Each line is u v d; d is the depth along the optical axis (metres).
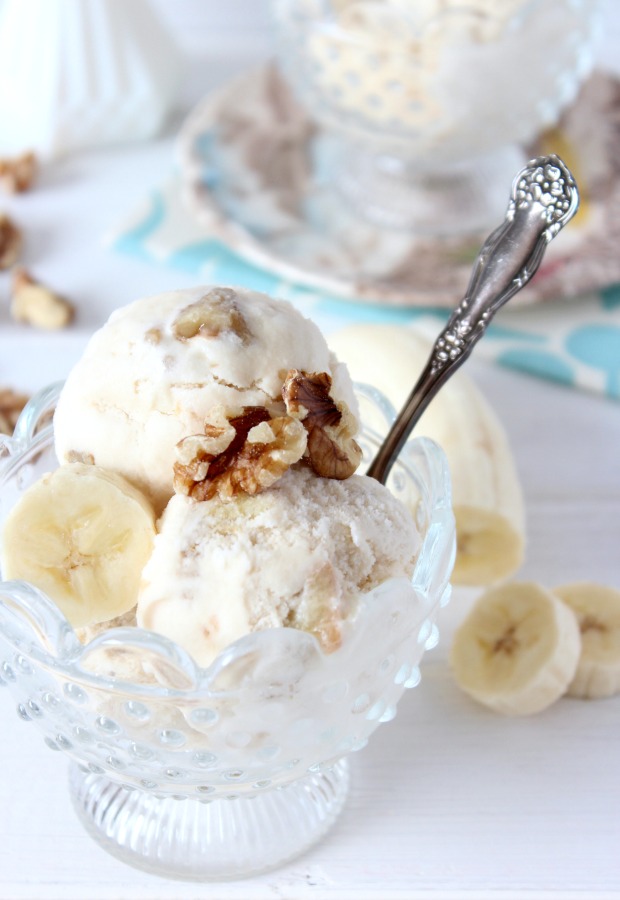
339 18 0.63
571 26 0.65
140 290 0.65
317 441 0.43
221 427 0.42
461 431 0.53
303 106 0.71
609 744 0.48
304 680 0.40
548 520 0.55
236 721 0.41
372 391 0.48
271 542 0.41
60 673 0.41
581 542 0.55
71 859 0.45
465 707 0.49
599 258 0.64
